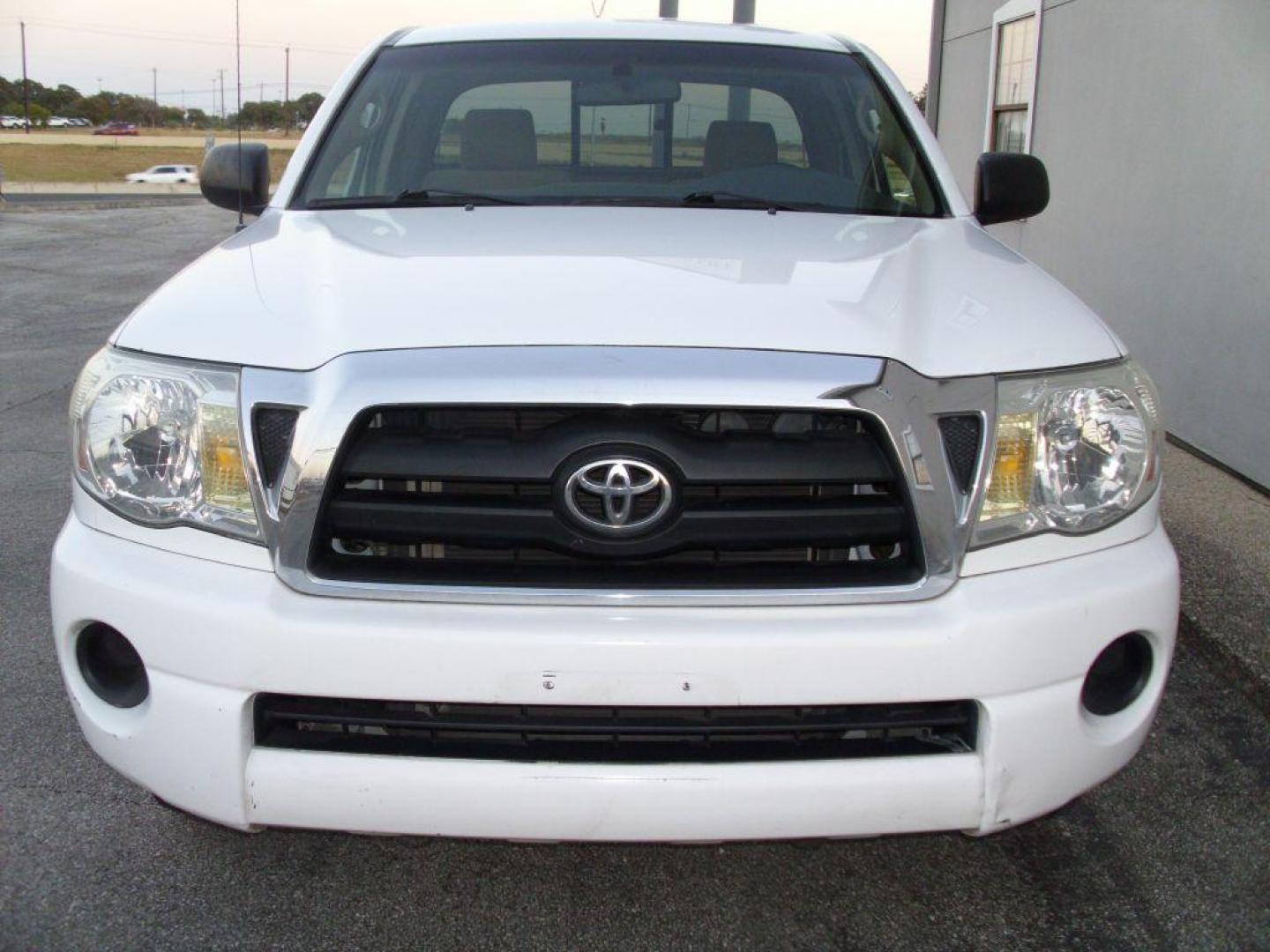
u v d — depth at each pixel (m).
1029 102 8.42
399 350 2.01
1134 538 2.19
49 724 3.16
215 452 2.04
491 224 2.82
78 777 2.91
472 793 1.95
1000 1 9.14
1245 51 5.23
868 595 1.97
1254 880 2.59
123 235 19.84
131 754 2.10
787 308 2.15
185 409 2.08
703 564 2.00
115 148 81.81
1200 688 3.50
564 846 2.66
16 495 5.20
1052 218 7.91
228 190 3.46
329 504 1.99
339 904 2.46
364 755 1.98
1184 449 5.74
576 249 2.52
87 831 2.69
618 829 1.96
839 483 1.99
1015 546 2.06
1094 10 7.13
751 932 2.40
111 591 2.07
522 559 2.02
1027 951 2.36
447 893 2.51
